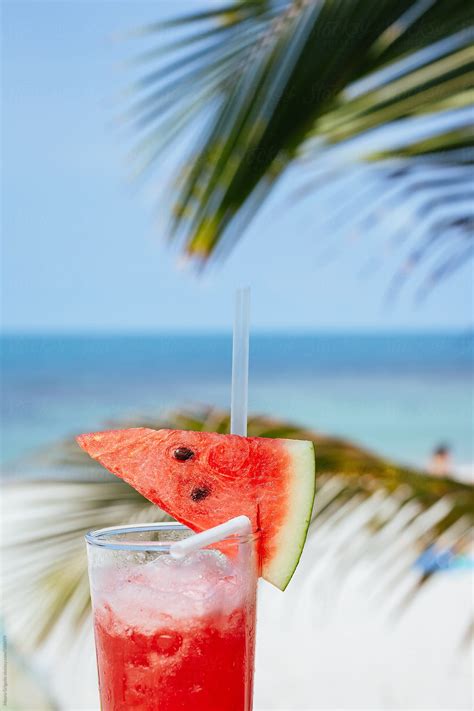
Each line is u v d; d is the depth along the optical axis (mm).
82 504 2514
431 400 20875
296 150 2283
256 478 988
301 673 6773
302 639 7164
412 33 2082
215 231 2375
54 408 21578
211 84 2320
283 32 2203
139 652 912
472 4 2016
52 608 2533
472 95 2131
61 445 2568
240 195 2326
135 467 1002
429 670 6887
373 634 7488
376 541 2410
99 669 968
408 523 2355
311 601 7141
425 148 2238
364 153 2295
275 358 21844
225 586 927
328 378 21656
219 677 923
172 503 981
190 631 912
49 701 4316
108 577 932
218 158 2318
